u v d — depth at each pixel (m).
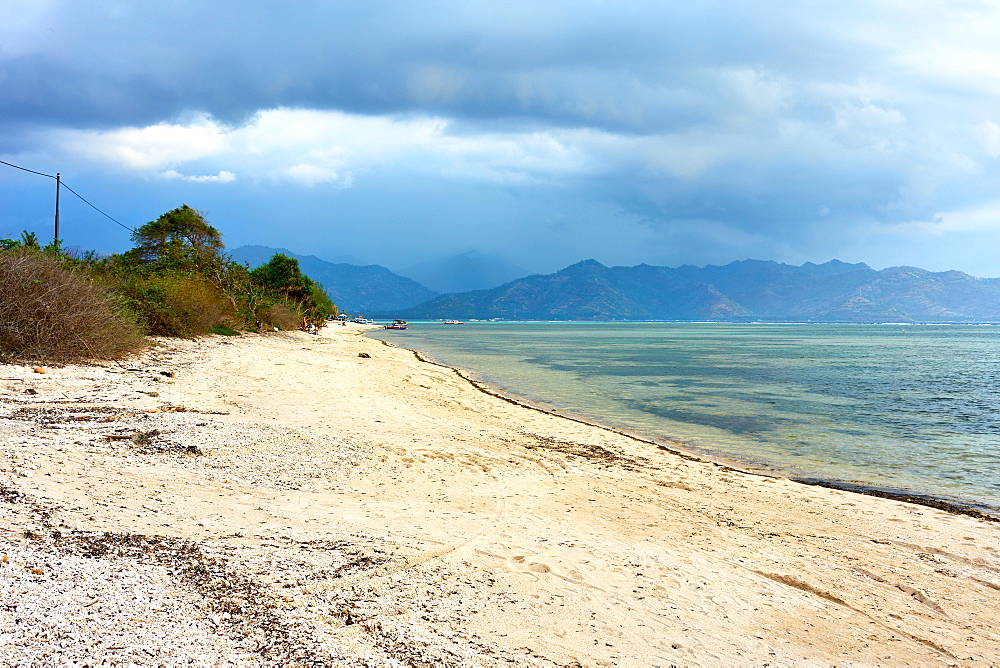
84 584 4.24
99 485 6.93
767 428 18.69
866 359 53.78
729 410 22.19
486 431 14.56
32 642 3.38
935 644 5.45
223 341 32.75
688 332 163.50
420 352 55.12
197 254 43.53
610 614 5.19
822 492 11.24
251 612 4.27
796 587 6.53
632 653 4.55
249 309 45.69
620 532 7.75
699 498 10.10
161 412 11.48
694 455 14.62
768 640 5.15
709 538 7.93
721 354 59.88
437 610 4.77
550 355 55.00
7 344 15.37
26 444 8.22
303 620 4.25
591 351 62.56
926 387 30.64
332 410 14.75
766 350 68.88
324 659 3.73
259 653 3.73
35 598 3.90
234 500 7.14
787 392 27.95
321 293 83.75
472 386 26.23
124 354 19.06
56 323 16.22
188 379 17.03
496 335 117.19
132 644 3.56
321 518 6.81
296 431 11.27
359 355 36.69
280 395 16.31
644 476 11.36
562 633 4.70
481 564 5.94
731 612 5.62
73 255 25.42
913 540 8.60
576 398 24.83
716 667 4.54
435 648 4.14
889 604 6.28
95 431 9.55
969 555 8.02
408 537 6.46
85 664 3.26
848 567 7.29
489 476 9.96
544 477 10.40
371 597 4.82
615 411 21.50
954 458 14.86
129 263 34.28
